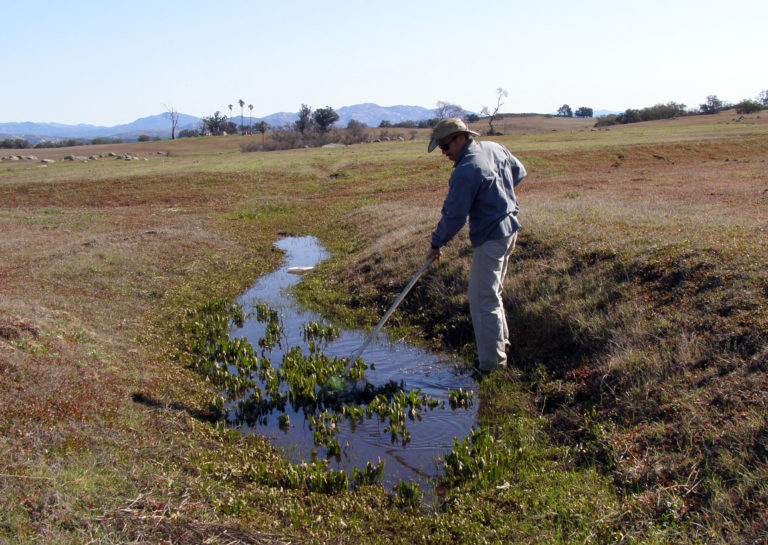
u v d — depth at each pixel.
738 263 5.66
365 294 8.76
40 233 15.81
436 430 4.91
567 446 4.21
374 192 25.80
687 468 3.44
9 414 3.87
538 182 23.28
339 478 3.95
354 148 58.84
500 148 5.31
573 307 6.18
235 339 7.19
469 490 3.87
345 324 7.98
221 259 12.45
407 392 5.72
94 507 3.08
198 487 3.60
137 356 6.18
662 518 3.11
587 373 5.09
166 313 8.40
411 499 3.79
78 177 32.75
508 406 5.08
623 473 3.62
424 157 38.34
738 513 2.99
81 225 17.70
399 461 4.43
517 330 6.40
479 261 5.38
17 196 27.55
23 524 2.80
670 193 15.05
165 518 3.10
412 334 7.21
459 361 6.32
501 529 3.33
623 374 4.73
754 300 4.89
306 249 14.38
